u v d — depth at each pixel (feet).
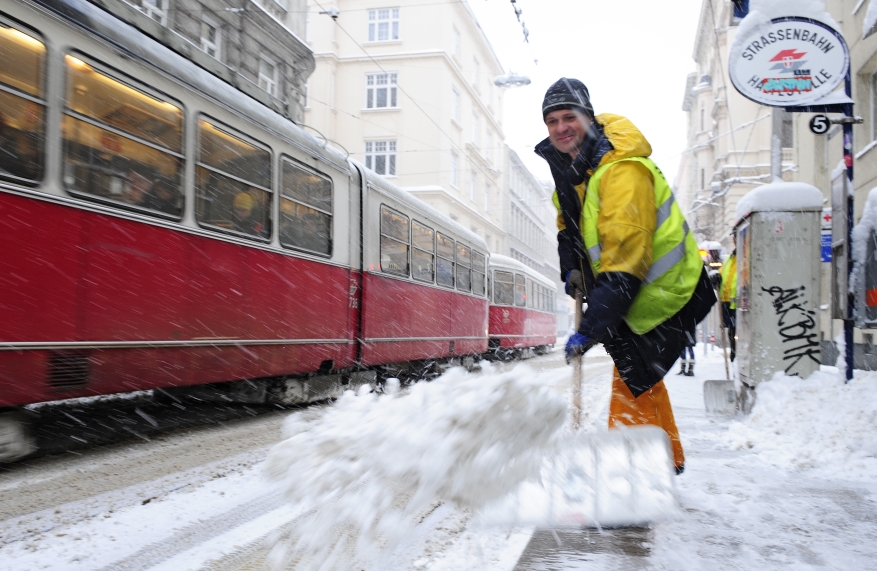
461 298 45.68
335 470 7.06
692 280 9.61
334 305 27.40
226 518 11.39
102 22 16.69
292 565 8.81
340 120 116.47
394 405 7.40
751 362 19.51
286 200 24.27
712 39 129.49
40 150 14.74
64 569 8.96
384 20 117.29
